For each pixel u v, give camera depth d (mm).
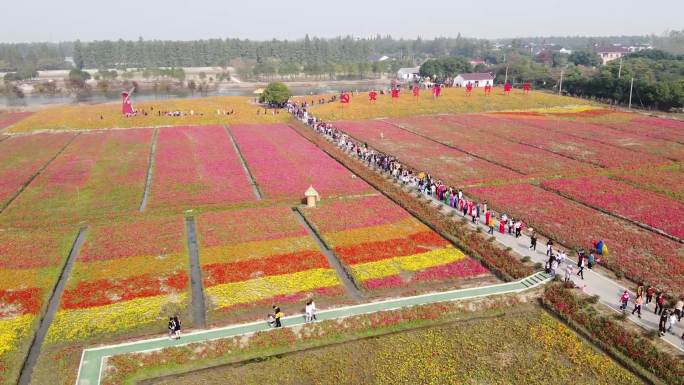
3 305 33062
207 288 35219
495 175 63000
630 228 45938
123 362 27172
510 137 87312
